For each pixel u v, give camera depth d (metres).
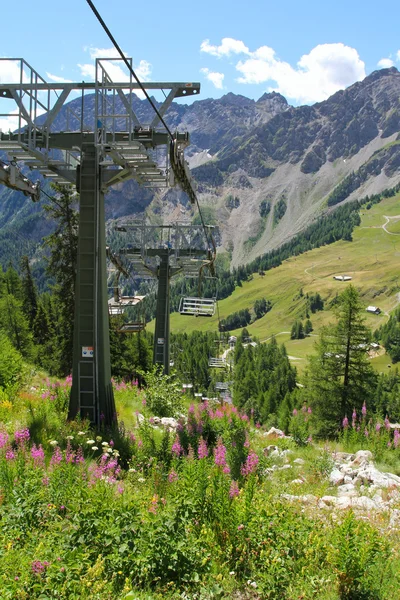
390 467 14.84
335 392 33.69
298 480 12.44
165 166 16.28
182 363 100.25
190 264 34.59
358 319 34.31
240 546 7.14
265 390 100.25
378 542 7.00
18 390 18.31
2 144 14.53
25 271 71.56
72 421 14.12
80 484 8.20
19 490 7.88
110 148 15.04
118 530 6.54
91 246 15.55
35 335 63.94
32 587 5.50
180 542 6.47
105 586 5.71
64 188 34.50
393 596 6.35
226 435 14.04
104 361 15.72
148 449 12.29
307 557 7.00
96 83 14.94
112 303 37.22
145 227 34.53
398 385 103.88
